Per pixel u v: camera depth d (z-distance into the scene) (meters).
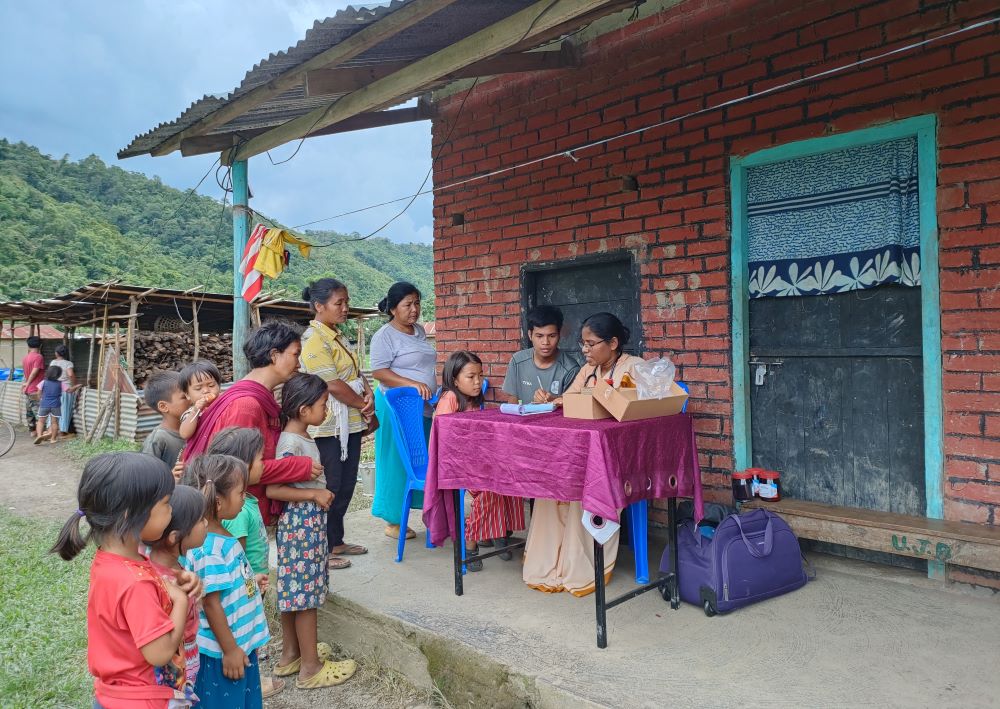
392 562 4.05
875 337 3.64
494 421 3.13
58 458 11.05
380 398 4.39
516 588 3.56
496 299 5.36
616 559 3.88
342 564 3.95
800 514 3.61
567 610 3.24
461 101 5.52
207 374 3.57
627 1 3.42
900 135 3.40
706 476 4.16
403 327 4.61
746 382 4.05
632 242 4.47
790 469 3.99
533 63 4.48
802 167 3.83
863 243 3.62
